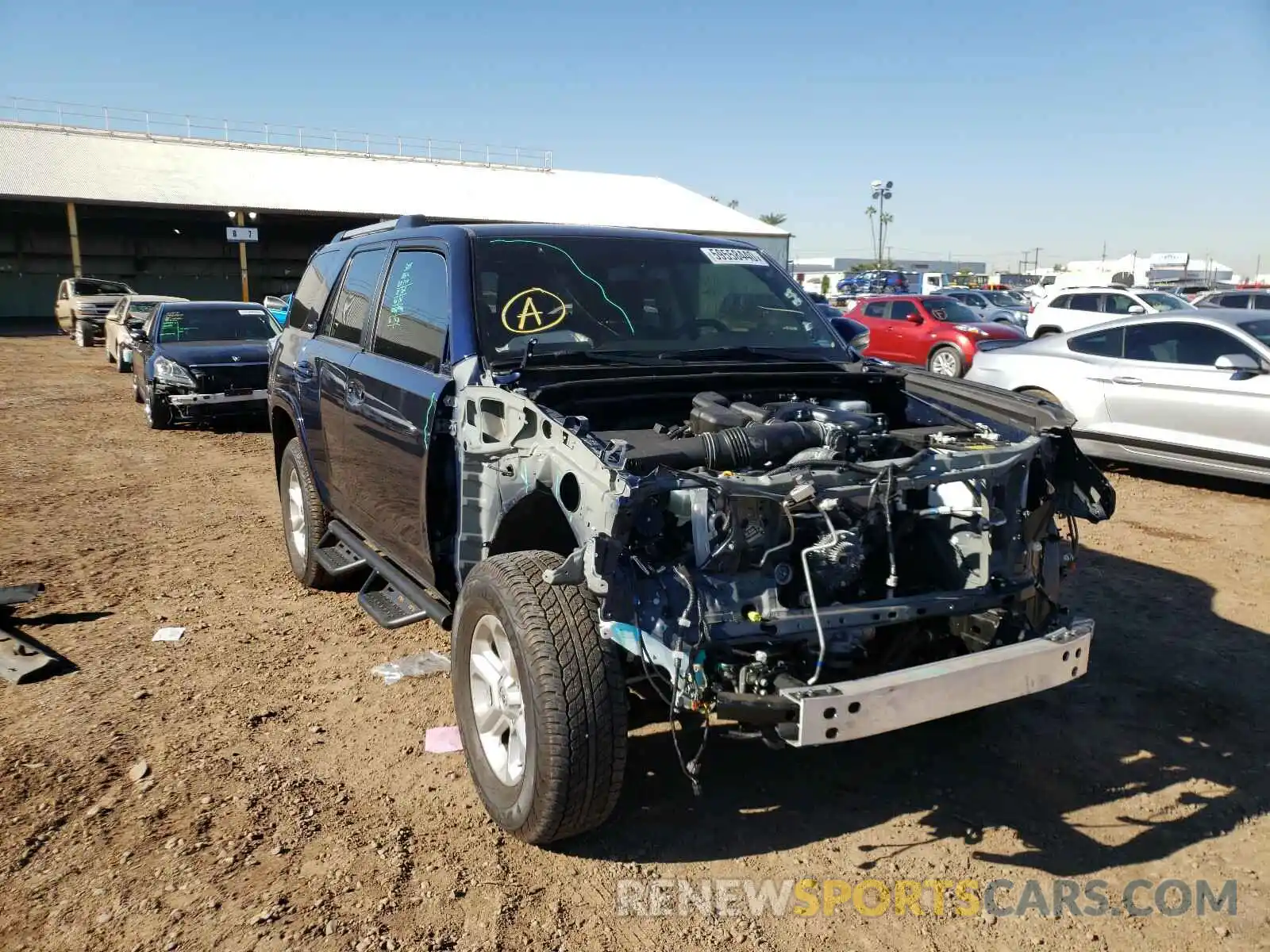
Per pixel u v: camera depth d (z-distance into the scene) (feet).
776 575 9.95
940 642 11.57
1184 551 21.59
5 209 139.23
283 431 20.54
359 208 140.05
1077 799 11.76
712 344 14.38
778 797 11.79
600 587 9.06
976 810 11.53
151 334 43.86
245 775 12.17
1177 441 26.68
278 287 161.27
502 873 10.23
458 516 12.25
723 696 9.18
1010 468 11.00
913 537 12.13
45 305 144.25
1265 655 15.87
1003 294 103.09
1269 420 24.80
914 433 12.87
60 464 32.96
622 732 9.75
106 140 151.53
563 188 172.96
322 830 11.01
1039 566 11.59
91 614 18.01
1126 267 191.83
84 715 13.82
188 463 33.50
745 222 168.86
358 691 14.71
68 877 10.09
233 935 9.23
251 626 17.47
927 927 9.52
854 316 66.18
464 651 11.30
